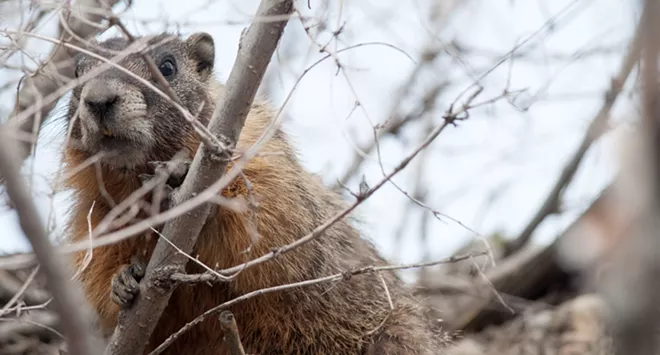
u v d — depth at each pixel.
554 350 15.07
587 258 15.07
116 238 8.91
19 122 9.40
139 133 10.76
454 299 16.75
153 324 9.65
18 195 5.83
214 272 9.23
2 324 14.33
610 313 6.28
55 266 5.96
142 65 11.09
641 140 5.23
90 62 10.80
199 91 11.93
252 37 8.98
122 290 9.80
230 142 9.16
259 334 11.75
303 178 12.20
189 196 9.23
